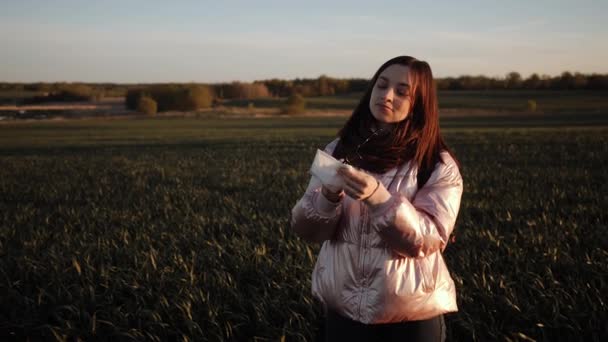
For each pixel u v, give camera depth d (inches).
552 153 888.9
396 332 86.0
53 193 551.2
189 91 4488.2
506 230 306.5
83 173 772.6
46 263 241.6
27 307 192.1
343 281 86.1
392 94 83.7
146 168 823.1
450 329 166.7
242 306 187.2
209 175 703.1
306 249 250.2
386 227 75.7
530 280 205.6
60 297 197.0
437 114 87.5
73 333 173.2
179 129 2338.8
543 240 265.3
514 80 5999.0
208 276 214.5
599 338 156.7
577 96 4859.7
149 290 198.5
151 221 366.3
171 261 243.0
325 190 80.1
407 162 84.6
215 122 2977.4
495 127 2052.2
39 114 4030.5
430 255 86.6
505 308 176.4
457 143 1165.1
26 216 401.4
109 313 184.9
